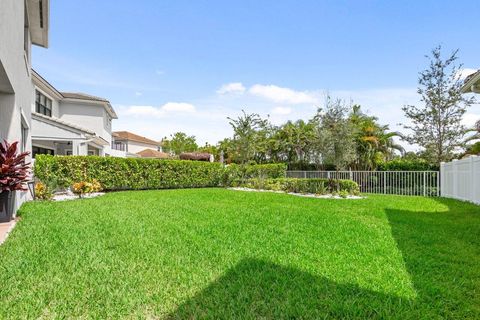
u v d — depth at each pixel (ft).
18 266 13.02
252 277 12.17
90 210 27.78
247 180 64.90
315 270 13.08
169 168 58.85
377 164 61.87
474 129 56.65
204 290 11.03
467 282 11.91
